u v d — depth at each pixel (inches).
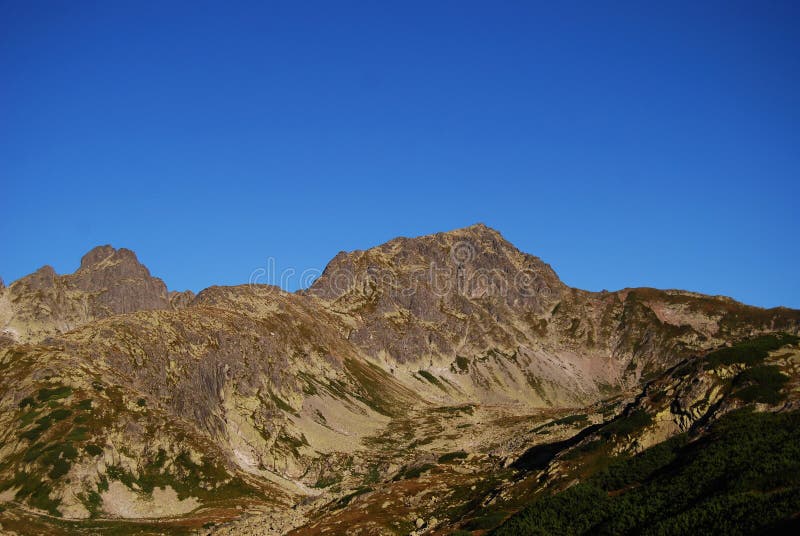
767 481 2731.3
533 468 4544.8
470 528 3587.6
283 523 4749.0
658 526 2721.5
